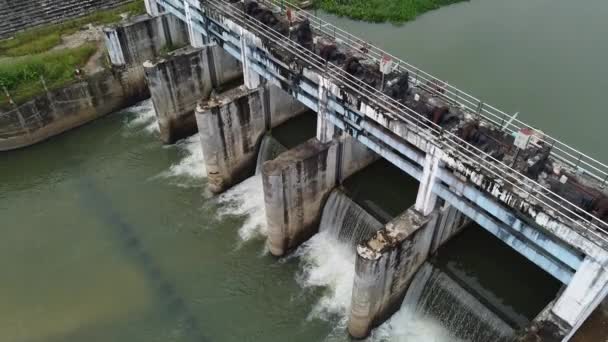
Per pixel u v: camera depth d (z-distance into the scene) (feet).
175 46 150.30
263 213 118.21
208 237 113.50
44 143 139.23
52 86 134.21
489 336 83.30
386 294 87.92
